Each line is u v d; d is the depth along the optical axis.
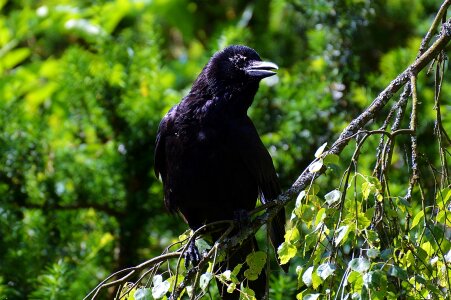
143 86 12.68
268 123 12.14
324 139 11.69
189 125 9.34
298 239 6.30
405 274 5.70
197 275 6.56
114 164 12.06
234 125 9.32
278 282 9.38
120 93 12.52
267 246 6.62
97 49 13.57
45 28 14.75
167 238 11.92
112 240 11.83
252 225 7.22
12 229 11.22
